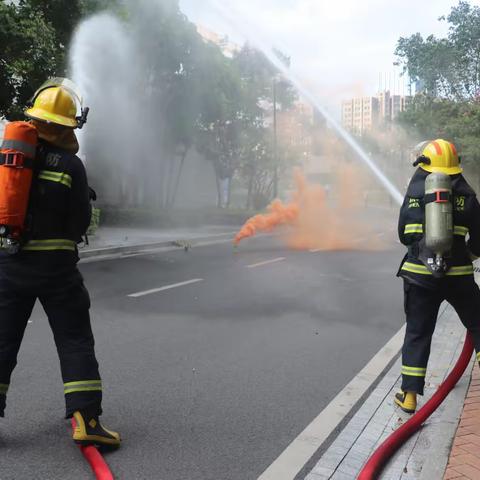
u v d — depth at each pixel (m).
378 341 6.13
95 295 8.44
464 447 3.34
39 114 3.29
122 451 3.45
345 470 3.25
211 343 5.93
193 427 3.82
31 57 11.83
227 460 3.36
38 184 3.25
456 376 4.16
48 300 3.37
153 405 4.19
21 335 3.43
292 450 3.50
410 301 4.06
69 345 3.39
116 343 5.86
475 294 3.97
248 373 4.98
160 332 6.34
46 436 3.61
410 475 3.19
